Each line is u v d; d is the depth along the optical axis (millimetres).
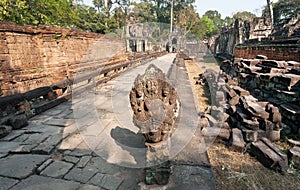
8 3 7641
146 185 2576
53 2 9836
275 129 3773
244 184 2684
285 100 4918
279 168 2902
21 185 2650
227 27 22547
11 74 6496
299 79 4988
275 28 17109
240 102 4820
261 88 6422
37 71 7551
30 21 8828
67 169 2963
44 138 3945
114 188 2561
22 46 6984
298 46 7043
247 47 11922
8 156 3342
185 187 2508
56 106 6020
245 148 3471
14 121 4352
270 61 7152
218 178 2787
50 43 8180
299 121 3967
